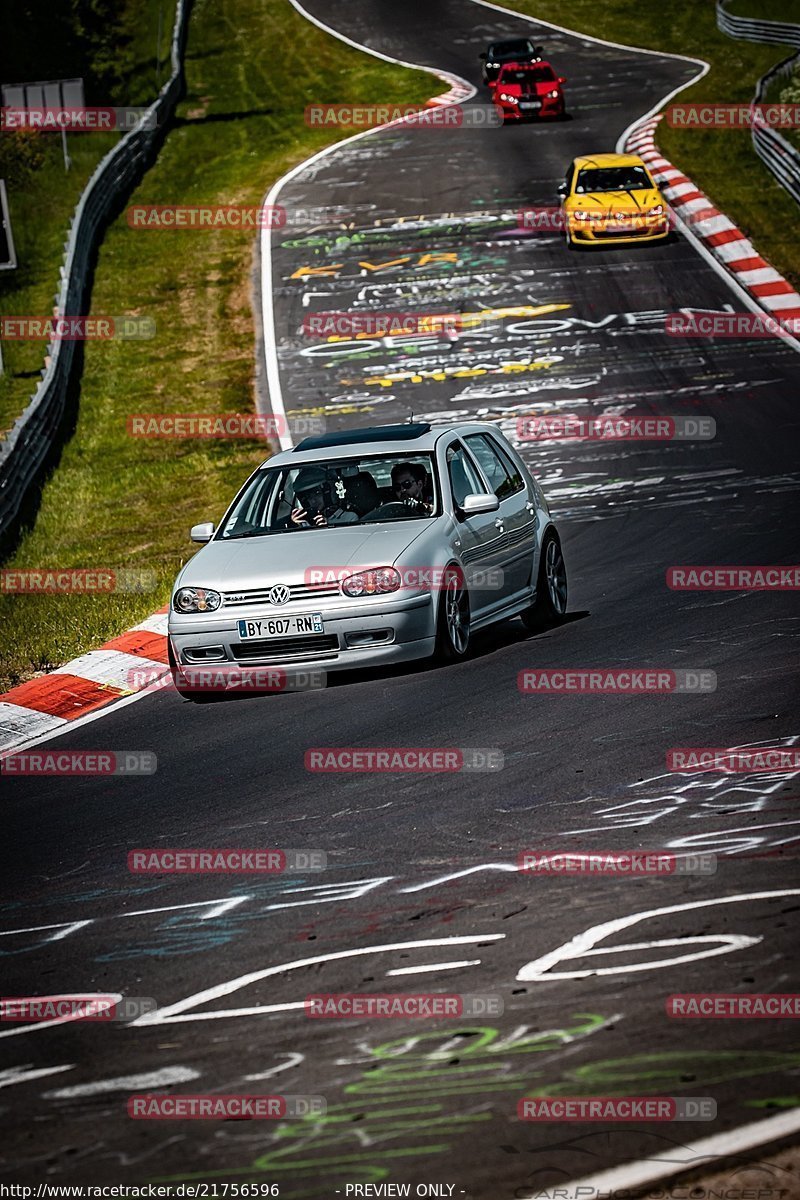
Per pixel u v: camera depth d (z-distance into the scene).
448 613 36.72
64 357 90.12
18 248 122.12
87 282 114.44
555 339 90.50
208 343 98.31
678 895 19.59
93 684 39.12
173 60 187.75
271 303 106.12
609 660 35.34
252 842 24.36
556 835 22.83
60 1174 13.85
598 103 166.38
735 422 70.75
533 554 41.34
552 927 18.94
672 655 35.12
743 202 118.56
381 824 24.48
